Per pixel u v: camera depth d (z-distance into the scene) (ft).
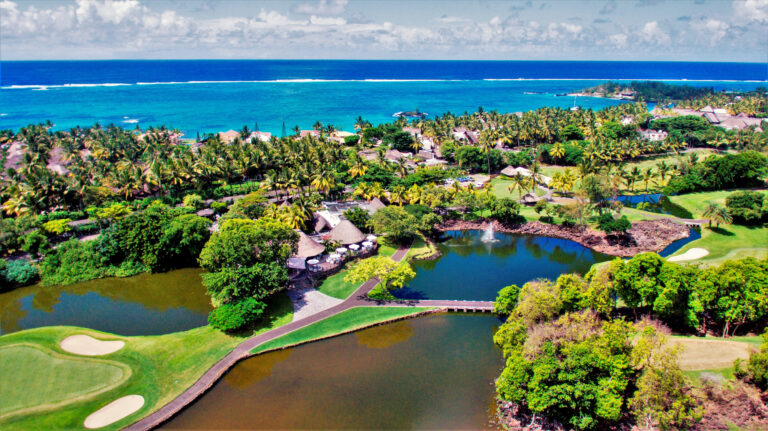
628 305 218.38
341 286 270.26
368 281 277.44
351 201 433.07
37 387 181.57
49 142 598.75
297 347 214.28
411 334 226.17
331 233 330.95
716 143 630.33
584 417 149.89
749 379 166.40
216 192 447.42
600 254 335.88
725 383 167.32
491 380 190.29
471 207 393.09
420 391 183.32
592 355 150.10
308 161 488.02
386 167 509.76
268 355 208.03
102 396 177.37
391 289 276.00
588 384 149.38
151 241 298.35
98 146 558.15
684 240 341.41
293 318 234.99
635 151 566.77
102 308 257.75
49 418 164.66
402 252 329.52
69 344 212.84
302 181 435.53
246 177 511.40
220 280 228.22
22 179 418.31
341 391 183.52
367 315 238.27
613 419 146.30
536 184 463.83
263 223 267.80
